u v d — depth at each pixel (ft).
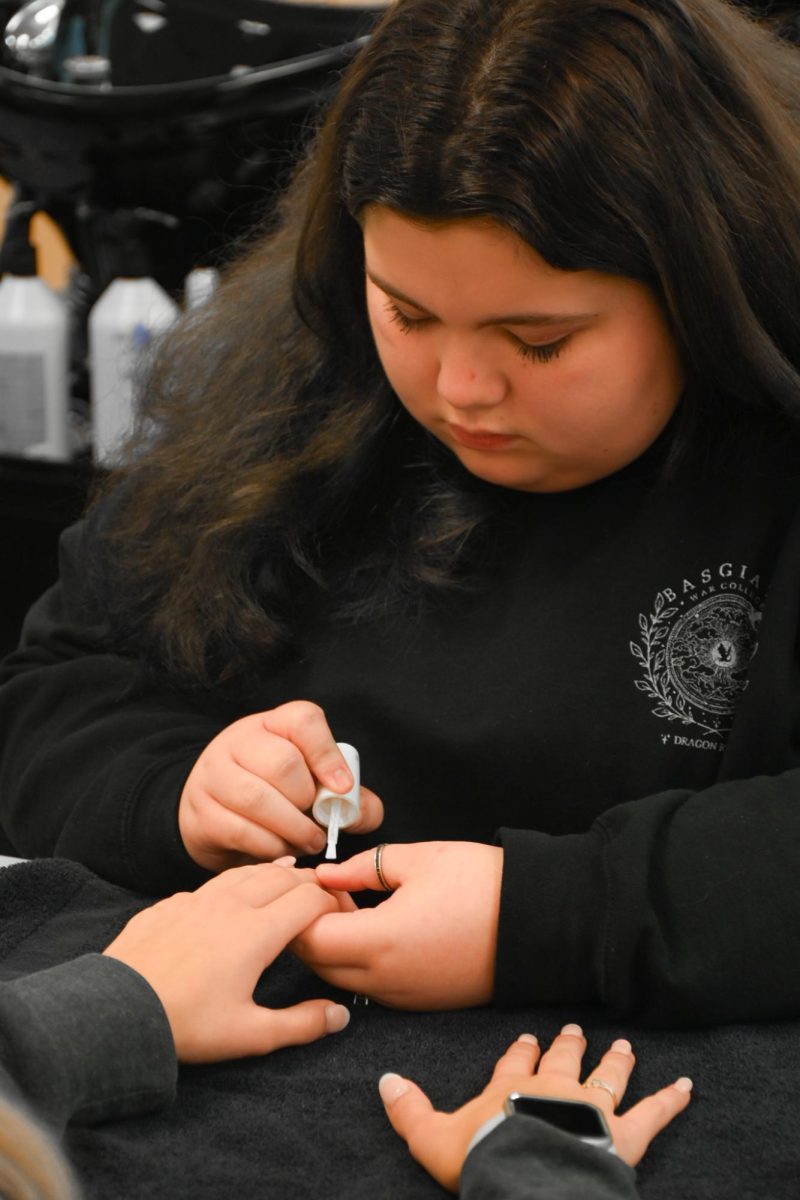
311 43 7.57
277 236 5.24
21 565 8.50
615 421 3.94
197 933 3.72
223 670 4.81
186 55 7.82
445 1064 3.61
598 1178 3.01
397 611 4.70
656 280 3.73
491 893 3.81
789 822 3.87
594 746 4.42
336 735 4.67
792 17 4.97
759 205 3.86
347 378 4.70
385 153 3.59
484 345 3.74
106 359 7.87
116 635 5.08
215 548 4.79
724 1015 3.72
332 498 4.76
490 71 3.54
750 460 4.36
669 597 4.42
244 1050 3.59
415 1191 3.14
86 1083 3.23
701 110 3.72
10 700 5.16
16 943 4.07
